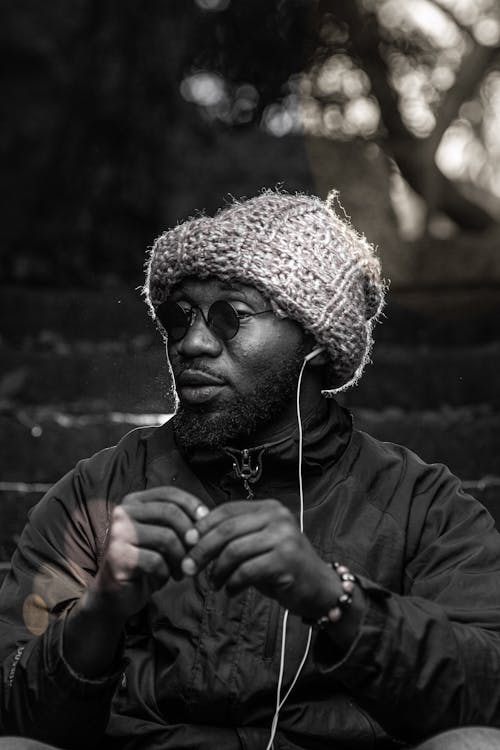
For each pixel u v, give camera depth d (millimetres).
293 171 11914
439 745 1880
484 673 2027
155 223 9070
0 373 6316
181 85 10164
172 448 2348
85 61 8945
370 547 2213
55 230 9031
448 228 10703
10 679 2018
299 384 2258
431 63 10234
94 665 1939
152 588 1910
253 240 2209
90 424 5402
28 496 4480
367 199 10734
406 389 6773
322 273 2244
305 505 2254
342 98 10508
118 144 8945
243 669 2104
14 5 10766
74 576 2289
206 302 2230
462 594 2184
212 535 1849
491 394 6832
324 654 1975
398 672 1940
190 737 2098
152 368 2885
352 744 2125
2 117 10531
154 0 8961
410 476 2324
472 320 8086
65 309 7332
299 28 10195
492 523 2332
